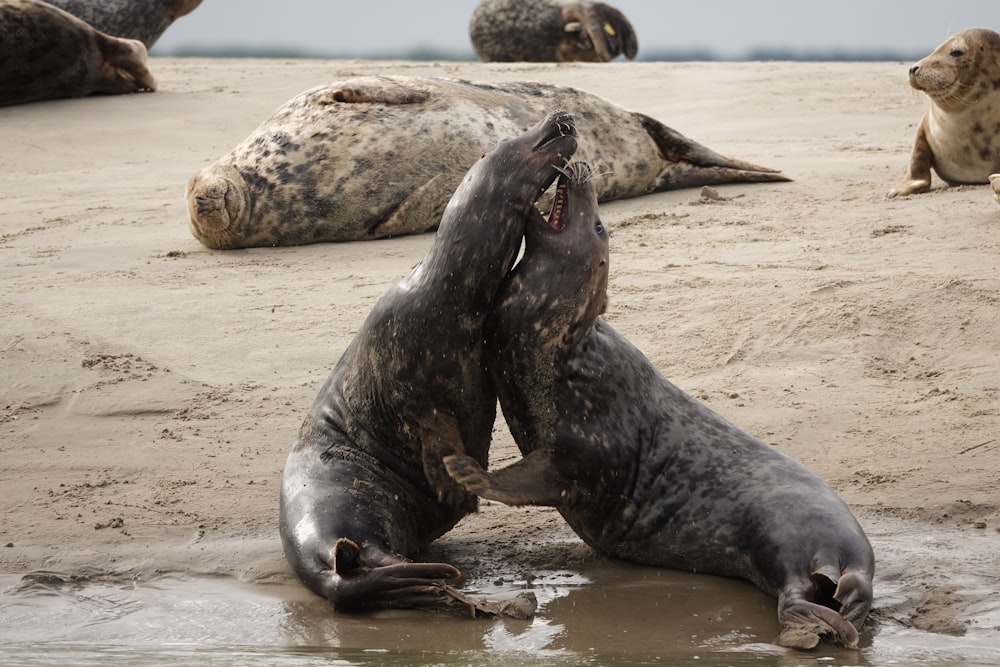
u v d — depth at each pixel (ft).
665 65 268.00
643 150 148.56
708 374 92.63
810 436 82.48
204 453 83.51
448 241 64.54
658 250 121.70
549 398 65.16
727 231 127.95
